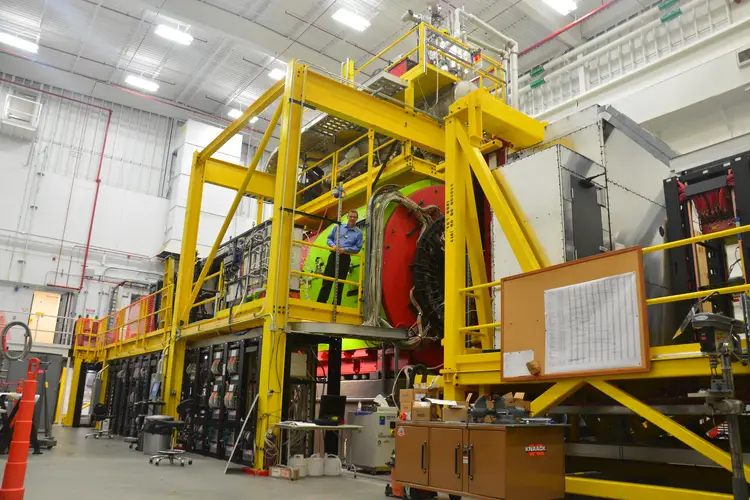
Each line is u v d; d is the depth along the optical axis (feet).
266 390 30.99
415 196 40.32
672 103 45.01
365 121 35.86
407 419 21.81
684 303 23.58
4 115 82.58
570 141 27.86
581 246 23.44
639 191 27.27
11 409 35.63
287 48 75.72
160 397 43.98
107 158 92.48
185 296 45.32
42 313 79.10
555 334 19.66
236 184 49.11
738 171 20.42
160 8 67.82
